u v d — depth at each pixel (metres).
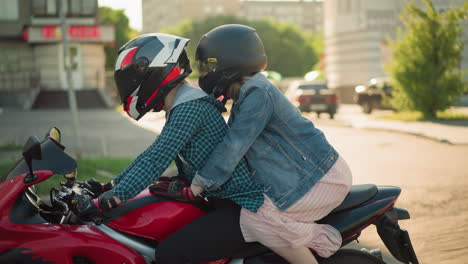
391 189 2.86
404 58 20.48
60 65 34.66
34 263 2.34
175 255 2.52
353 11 48.06
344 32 49.12
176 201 2.57
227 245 2.57
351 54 48.47
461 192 6.87
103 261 2.41
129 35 67.69
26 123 19.41
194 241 2.53
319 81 24.89
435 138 12.72
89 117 23.22
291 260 2.60
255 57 2.70
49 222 2.50
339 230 2.69
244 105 2.54
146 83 2.54
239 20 79.31
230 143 2.47
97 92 33.91
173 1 133.50
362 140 13.36
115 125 18.52
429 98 20.00
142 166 2.43
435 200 6.45
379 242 4.84
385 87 25.28
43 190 5.80
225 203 2.62
